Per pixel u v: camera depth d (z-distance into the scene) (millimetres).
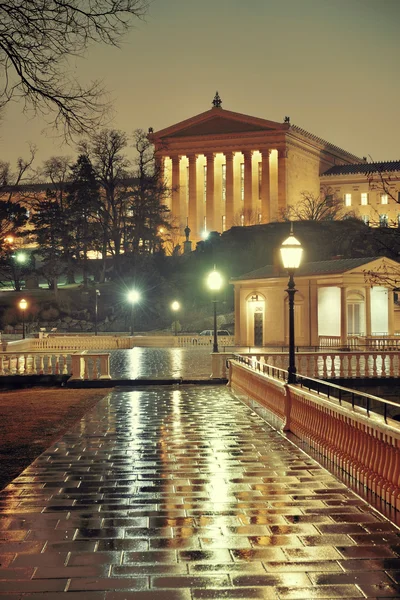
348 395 28047
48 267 104250
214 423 17094
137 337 62562
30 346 55469
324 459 12422
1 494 10023
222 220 154000
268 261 103375
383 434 9438
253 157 151875
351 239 100625
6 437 15977
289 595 6195
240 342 60250
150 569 6840
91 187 102500
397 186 138625
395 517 8617
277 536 7898
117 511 9031
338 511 8945
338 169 152125
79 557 7199
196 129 152750
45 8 12875
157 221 106562
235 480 10828
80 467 11930
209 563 7008
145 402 21922
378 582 6492
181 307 96750
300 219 119188
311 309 54406
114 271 103688
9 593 6227
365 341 47594
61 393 26188
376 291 56000
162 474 11328
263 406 20344
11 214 103688
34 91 13672
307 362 29125
